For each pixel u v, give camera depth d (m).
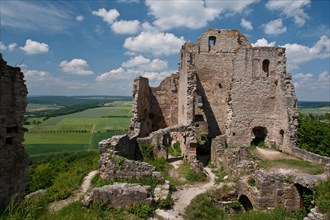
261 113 27.27
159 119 33.97
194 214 13.75
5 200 10.27
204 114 30.28
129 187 13.76
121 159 17.36
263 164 20.44
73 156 46.41
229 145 27.11
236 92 27.19
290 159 22.12
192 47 29.95
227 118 27.83
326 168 17.72
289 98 24.70
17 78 10.48
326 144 27.31
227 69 30.14
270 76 27.09
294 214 14.58
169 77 33.84
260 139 28.27
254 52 27.00
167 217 13.01
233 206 16.92
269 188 15.46
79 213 12.45
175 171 21.33
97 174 18.47
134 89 29.02
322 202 12.32
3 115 9.99
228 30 30.03
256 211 15.03
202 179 19.30
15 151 10.66
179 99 32.41
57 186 17.56
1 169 10.05
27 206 11.00
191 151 24.39
